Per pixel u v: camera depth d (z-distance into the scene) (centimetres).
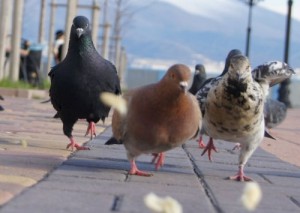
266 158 191
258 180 151
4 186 118
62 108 182
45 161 151
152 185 133
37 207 107
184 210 113
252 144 147
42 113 304
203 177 149
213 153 192
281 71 152
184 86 129
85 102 180
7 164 142
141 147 138
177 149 196
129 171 145
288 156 205
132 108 135
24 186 121
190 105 135
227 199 124
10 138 190
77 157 163
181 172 154
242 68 138
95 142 196
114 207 111
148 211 109
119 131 138
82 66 178
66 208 108
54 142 188
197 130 140
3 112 291
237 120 142
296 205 124
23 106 351
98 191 122
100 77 180
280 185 146
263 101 143
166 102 132
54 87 181
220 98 142
